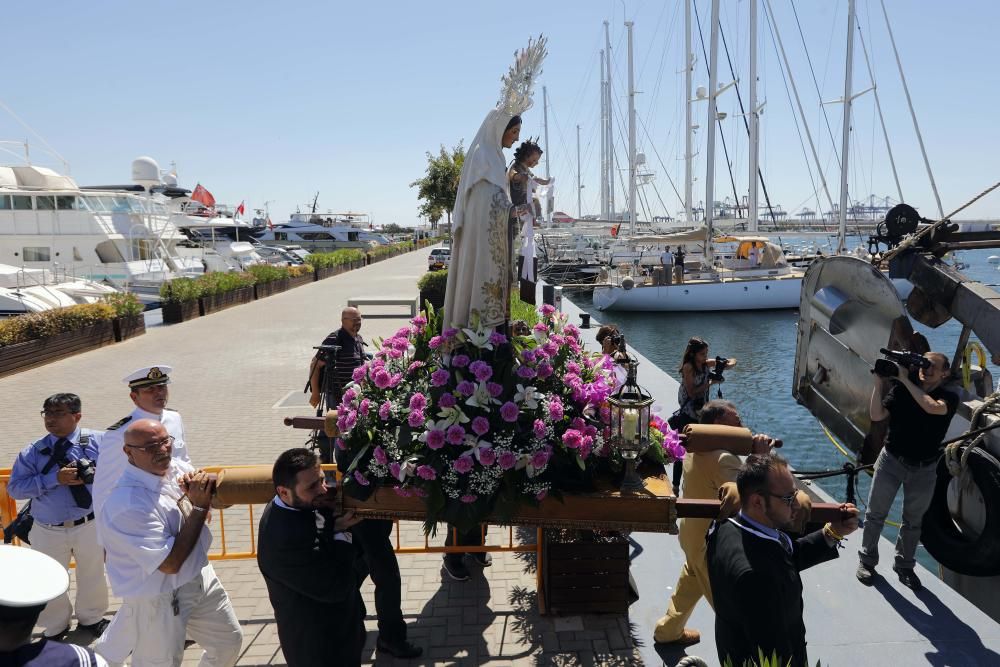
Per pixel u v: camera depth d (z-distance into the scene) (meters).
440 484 3.07
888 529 8.43
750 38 36.56
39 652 1.99
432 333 3.64
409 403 3.16
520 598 4.57
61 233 26.56
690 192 39.41
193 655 4.00
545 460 2.98
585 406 3.27
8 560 2.02
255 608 4.57
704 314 29.91
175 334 18.56
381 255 58.31
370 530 3.78
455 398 3.07
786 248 50.22
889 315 5.73
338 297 27.69
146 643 3.14
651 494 3.09
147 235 29.56
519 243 3.60
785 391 16.28
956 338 22.05
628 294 29.97
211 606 3.35
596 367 3.59
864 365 6.10
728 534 2.50
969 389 5.73
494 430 3.06
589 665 3.80
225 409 10.59
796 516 2.48
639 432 3.07
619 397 3.16
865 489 9.88
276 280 29.42
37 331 14.29
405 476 3.11
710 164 32.31
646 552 5.09
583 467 3.05
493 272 3.31
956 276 5.44
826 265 6.61
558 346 3.40
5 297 19.95
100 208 27.84
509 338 3.40
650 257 36.38
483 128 3.34
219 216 49.69
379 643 3.93
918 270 5.75
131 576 3.08
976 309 5.19
